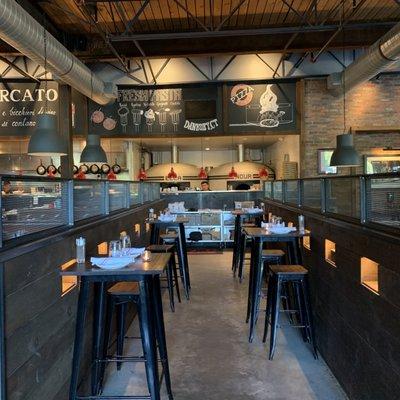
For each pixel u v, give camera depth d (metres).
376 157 7.14
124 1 4.80
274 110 7.19
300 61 7.00
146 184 5.44
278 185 5.37
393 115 7.07
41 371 1.73
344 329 2.43
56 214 2.14
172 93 7.27
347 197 2.55
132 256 2.22
